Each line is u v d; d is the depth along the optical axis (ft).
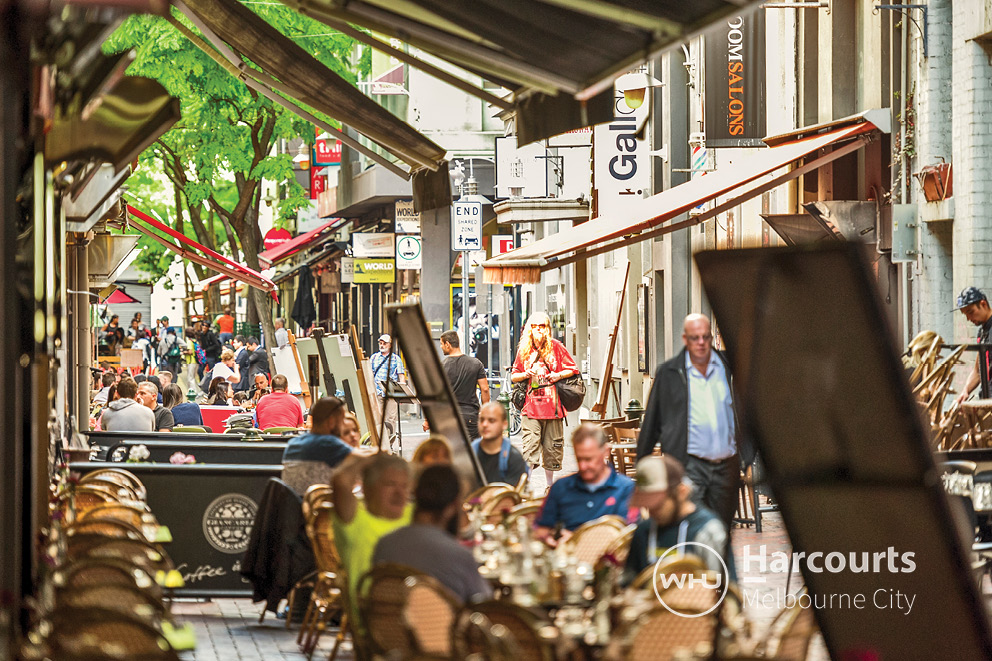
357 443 56.03
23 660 27.32
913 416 23.95
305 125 191.31
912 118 77.05
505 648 27.40
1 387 31.04
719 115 97.55
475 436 84.23
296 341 122.52
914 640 24.56
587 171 141.79
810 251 24.27
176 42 161.89
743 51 97.35
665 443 50.01
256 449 75.61
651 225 72.84
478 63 44.93
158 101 37.96
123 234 110.32
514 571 36.29
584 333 161.58
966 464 46.83
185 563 57.00
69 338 92.48
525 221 142.72
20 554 33.86
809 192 92.73
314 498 49.34
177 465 57.16
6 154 30.25
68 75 32.78
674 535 33.68
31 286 34.86
